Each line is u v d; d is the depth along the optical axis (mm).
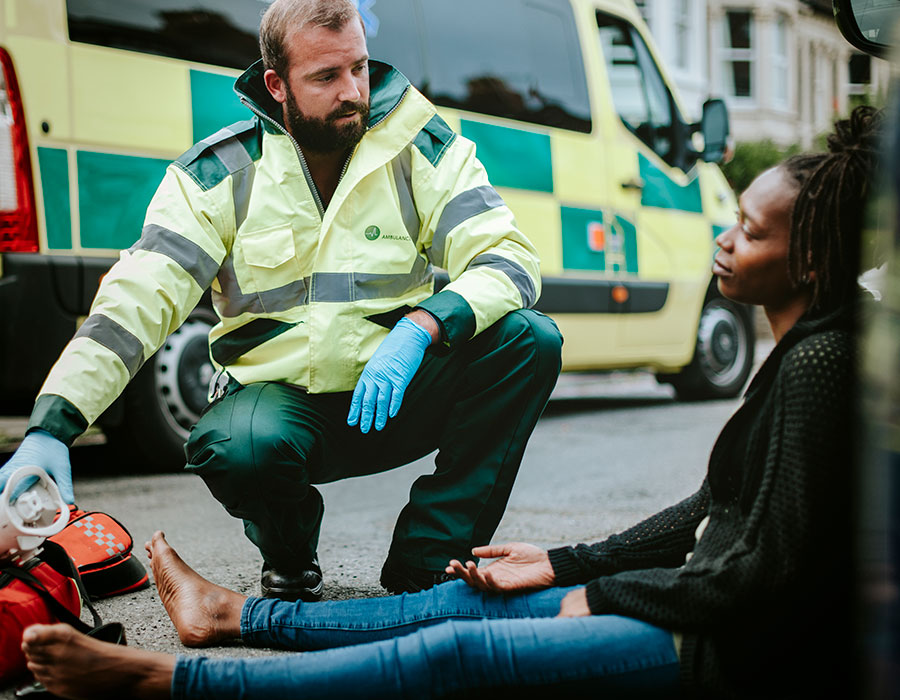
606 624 1651
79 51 4281
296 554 2469
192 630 2174
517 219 5812
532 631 1636
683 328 7047
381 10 5262
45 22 4203
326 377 2332
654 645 1631
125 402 4648
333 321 2316
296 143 2289
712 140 6840
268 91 2305
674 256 6910
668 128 6973
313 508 2488
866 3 2047
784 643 1569
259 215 2295
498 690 1632
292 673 1632
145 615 2529
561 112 6195
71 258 4227
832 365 1549
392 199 2355
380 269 2344
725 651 1597
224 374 2432
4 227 4098
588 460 5020
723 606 1578
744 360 7598
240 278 2324
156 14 4496
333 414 2391
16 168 4113
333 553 3240
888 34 1992
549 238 5996
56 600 1996
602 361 6469
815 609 1557
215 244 2285
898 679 1124
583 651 1625
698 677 1617
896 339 1132
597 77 6473
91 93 4301
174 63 4543
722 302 7445
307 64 2189
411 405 2414
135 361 2143
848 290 1614
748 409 1676
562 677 1619
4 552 1949
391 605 2031
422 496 2420
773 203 1674
